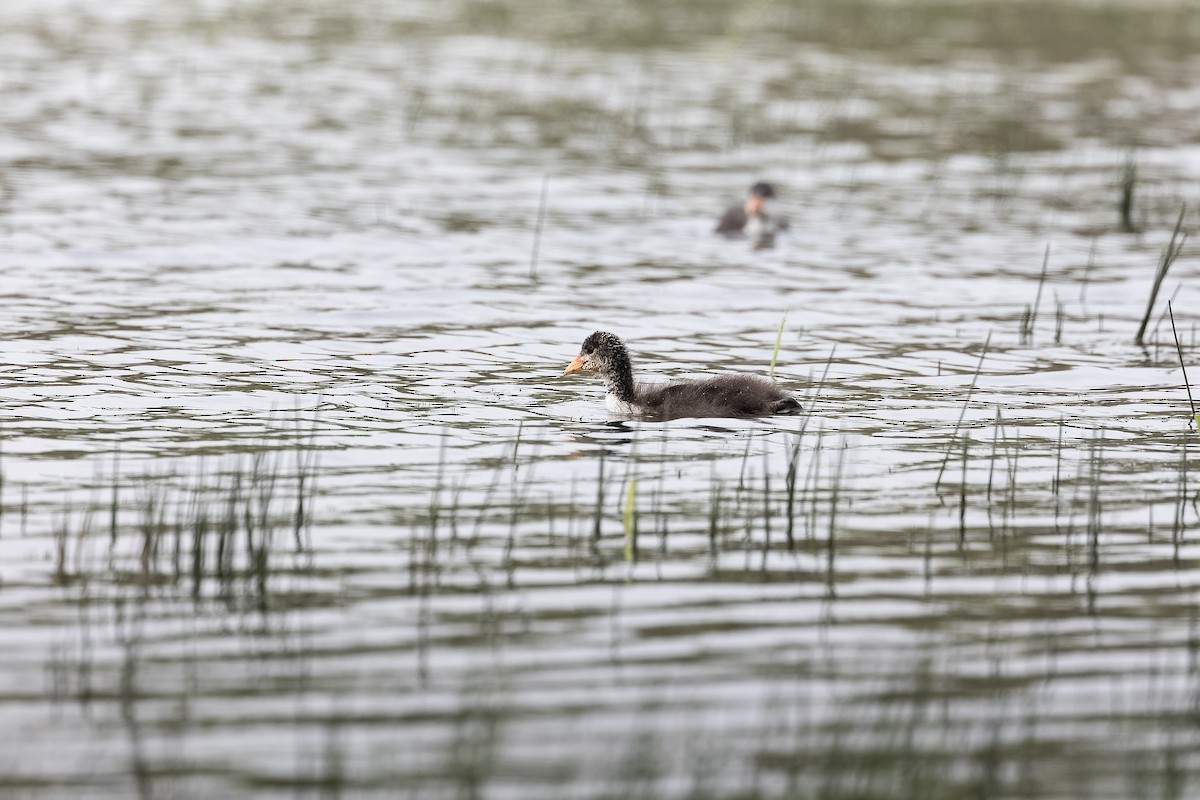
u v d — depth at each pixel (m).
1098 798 9.48
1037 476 15.28
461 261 25.14
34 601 11.96
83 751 9.80
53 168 30.58
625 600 12.20
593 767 9.67
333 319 21.39
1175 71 44.72
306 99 38.47
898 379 19.05
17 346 19.53
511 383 18.56
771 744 10.02
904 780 9.64
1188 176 33.25
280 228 26.84
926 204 30.61
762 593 12.38
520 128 36.47
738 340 20.92
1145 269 25.69
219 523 13.55
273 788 9.41
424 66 43.22
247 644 11.30
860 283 24.52
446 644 11.34
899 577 12.77
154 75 40.62
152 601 12.02
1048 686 10.88
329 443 15.96
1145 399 18.25
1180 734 10.24
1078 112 39.56
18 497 14.12
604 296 23.23
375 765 9.66
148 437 15.98
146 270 23.80
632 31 49.88
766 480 14.22
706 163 33.81
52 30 46.72
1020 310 22.92
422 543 13.28
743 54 46.34
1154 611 12.14
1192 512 14.30
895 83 42.75
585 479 15.01
